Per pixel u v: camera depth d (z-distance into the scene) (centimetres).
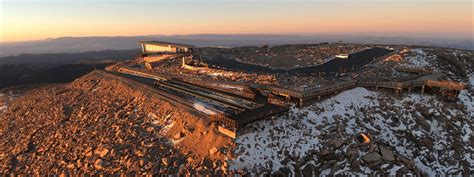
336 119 4553
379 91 5475
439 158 4344
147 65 9444
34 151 5088
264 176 3534
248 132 3994
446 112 5097
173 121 4672
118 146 4412
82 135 5075
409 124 4741
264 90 5478
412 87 5506
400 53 8494
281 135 4084
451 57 8156
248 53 11144
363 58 8750
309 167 3750
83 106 6250
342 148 4003
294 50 11356
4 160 5084
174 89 6134
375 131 4481
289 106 4450
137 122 4981
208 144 3938
